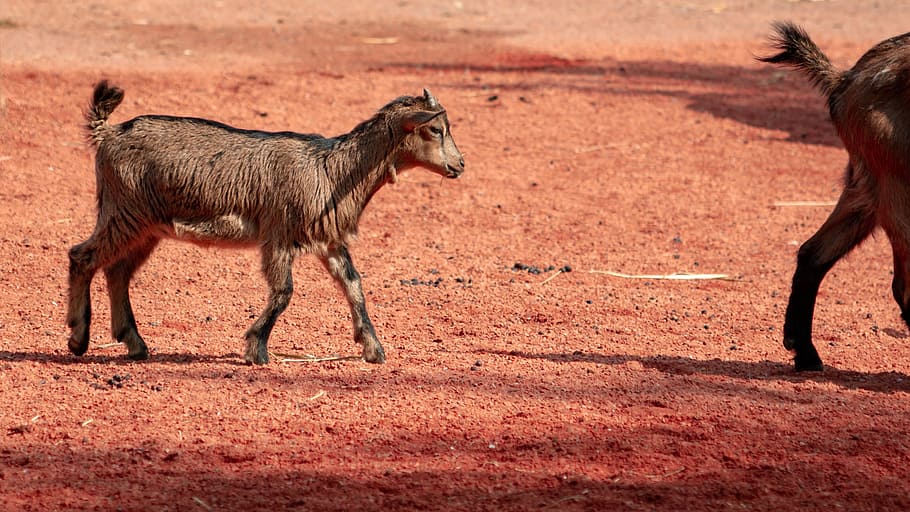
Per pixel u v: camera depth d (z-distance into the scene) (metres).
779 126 41.38
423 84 43.62
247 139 18.03
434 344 20.23
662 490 13.86
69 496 13.23
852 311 23.91
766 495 13.88
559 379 18.05
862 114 17.77
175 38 49.69
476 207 31.30
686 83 46.97
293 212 17.88
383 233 28.80
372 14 59.66
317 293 23.50
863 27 59.09
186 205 17.83
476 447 15.02
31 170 31.44
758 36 57.62
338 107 39.12
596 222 30.52
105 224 17.94
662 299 24.27
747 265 27.52
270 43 50.19
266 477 13.87
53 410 15.90
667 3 66.56
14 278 23.55
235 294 23.25
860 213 18.38
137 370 17.83
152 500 13.17
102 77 40.69
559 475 14.19
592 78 46.72
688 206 32.28
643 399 17.17
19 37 46.78
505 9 63.09
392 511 13.03
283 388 17.08
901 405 17.34
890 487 14.22
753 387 17.98
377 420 15.84
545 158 36.12
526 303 23.42
